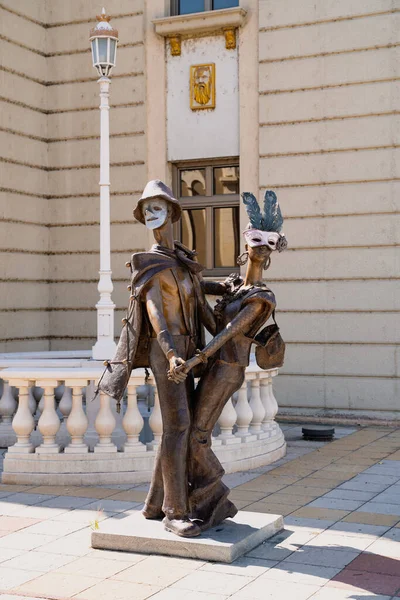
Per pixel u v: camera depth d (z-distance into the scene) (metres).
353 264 13.96
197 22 14.98
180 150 15.44
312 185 14.26
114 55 11.26
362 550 6.75
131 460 9.23
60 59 16.08
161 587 5.91
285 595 5.74
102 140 11.23
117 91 15.77
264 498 8.59
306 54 14.30
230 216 15.37
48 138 16.17
